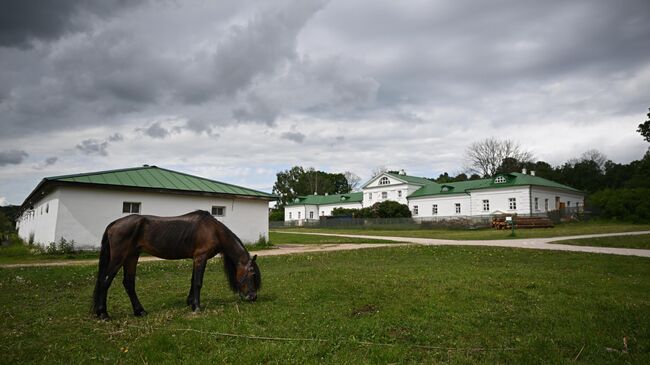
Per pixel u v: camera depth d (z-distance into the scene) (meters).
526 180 48.12
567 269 11.71
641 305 6.92
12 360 4.52
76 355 4.67
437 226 45.81
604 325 5.79
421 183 62.56
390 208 55.69
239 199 22.80
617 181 68.75
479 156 74.31
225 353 4.64
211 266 13.56
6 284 9.92
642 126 51.38
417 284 8.86
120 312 6.97
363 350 4.80
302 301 7.34
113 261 6.57
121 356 4.66
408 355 4.67
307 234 38.84
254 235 23.27
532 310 6.61
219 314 6.52
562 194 52.84
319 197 80.94
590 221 41.16
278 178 107.44
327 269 11.73
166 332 5.43
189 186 21.22
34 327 5.90
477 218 44.97
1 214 37.62
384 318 6.11
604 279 9.73
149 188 19.16
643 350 4.87
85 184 17.48
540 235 27.31
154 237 6.84
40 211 22.30
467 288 8.36
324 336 5.25
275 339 5.14
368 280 9.34
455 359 4.53
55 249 16.72
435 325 5.79
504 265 12.80
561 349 4.89
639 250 17.22
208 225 7.27
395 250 18.14
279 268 12.79
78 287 9.69
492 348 4.90
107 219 18.14
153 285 9.77
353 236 33.56
